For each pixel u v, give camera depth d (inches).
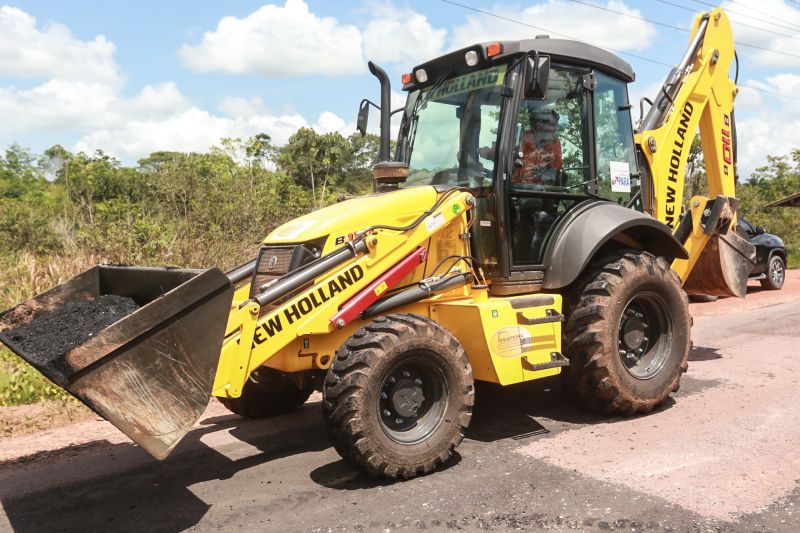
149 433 127.6
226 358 148.8
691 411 204.5
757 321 366.0
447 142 204.4
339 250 166.4
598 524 130.6
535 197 196.2
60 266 350.3
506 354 176.7
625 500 140.7
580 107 207.5
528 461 166.9
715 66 264.2
